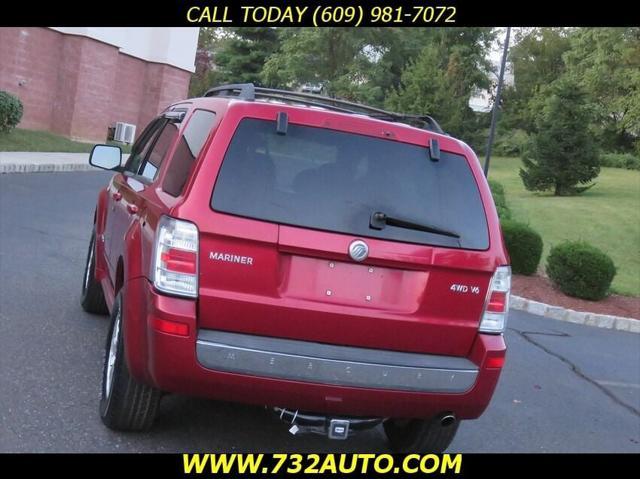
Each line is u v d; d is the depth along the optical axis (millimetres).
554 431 5867
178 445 4445
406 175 3949
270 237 3662
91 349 5824
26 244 9406
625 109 34875
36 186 14992
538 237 13406
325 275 3770
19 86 24344
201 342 3611
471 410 4000
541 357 8523
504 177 34094
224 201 3674
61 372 5246
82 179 17984
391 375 3791
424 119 4602
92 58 26219
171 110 5602
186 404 5109
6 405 4578
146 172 5121
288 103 4262
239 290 3676
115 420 4332
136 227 4266
